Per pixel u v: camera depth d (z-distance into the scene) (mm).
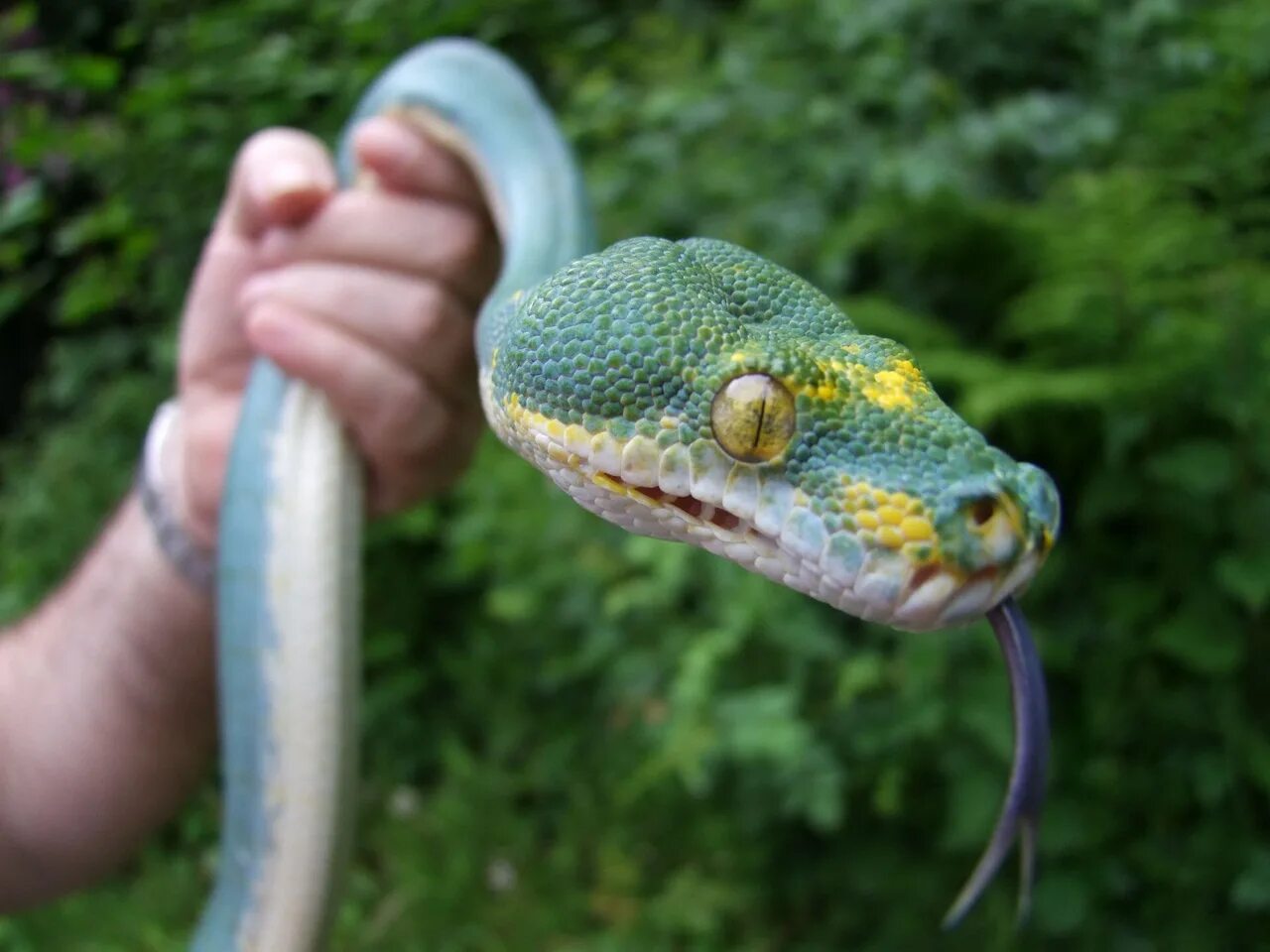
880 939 402
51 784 270
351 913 420
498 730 469
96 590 279
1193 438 355
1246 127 417
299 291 241
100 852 278
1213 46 442
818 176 417
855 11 441
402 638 482
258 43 492
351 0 488
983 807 360
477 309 259
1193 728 375
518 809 472
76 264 612
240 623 235
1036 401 345
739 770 413
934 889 400
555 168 244
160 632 269
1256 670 377
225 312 271
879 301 383
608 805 446
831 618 382
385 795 476
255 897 231
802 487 143
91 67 444
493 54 269
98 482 526
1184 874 371
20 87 491
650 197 430
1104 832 376
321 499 240
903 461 141
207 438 262
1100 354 368
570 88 523
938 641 358
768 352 146
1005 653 147
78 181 557
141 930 427
